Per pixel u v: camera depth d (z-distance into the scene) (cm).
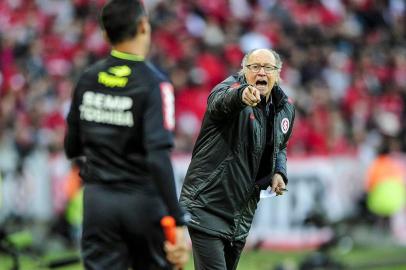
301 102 5312
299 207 4538
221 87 1814
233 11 6419
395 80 6181
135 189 1480
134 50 1512
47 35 6047
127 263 1498
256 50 1852
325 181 4584
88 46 5881
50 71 5653
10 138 4806
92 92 1508
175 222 1428
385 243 4494
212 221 1858
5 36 5981
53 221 4388
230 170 1845
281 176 1912
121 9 1500
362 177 4588
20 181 4478
